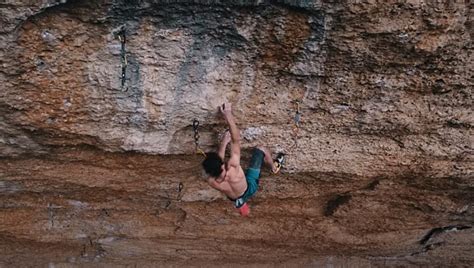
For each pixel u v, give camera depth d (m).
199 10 6.23
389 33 6.45
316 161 8.23
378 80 7.10
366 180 8.71
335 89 7.23
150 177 8.73
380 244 10.86
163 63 6.78
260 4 6.17
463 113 7.53
